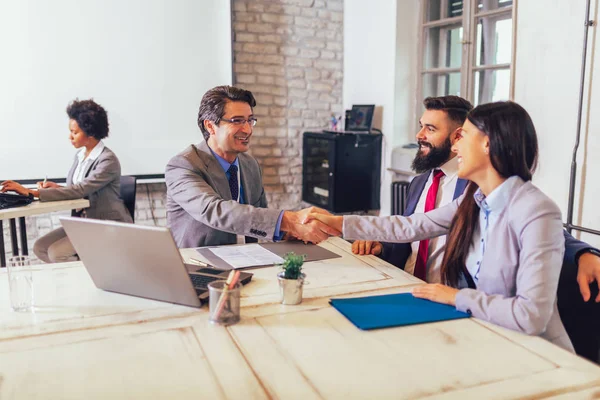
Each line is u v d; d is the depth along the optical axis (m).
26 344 1.13
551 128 2.70
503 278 1.34
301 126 4.96
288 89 4.86
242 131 2.15
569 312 1.43
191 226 2.12
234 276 1.25
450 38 4.06
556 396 0.92
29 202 2.86
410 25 4.26
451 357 1.06
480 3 3.70
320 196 4.61
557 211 1.28
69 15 4.02
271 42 4.74
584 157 2.54
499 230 1.36
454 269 1.53
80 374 1.00
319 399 0.90
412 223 1.73
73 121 3.21
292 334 1.18
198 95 4.41
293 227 1.88
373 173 4.48
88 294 1.46
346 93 5.00
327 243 2.06
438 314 1.29
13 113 3.99
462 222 1.51
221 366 1.03
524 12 2.80
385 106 4.43
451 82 4.08
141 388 0.94
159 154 4.37
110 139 4.24
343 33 4.98
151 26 4.22
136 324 1.24
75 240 1.41
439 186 2.01
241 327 1.22
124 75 4.21
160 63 4.28
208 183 2.13
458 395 0.92
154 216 4.50
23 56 3.96
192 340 1.15
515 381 0.96
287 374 0.99
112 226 1.30
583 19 2.49
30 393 0.93
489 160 1.36
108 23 4.12
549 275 1.21
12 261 1.35
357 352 1.09
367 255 1.89
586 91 2.51
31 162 4.07
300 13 4.80
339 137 4.29
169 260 1.28
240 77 4.70
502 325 1.21
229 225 1.91
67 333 1.19
